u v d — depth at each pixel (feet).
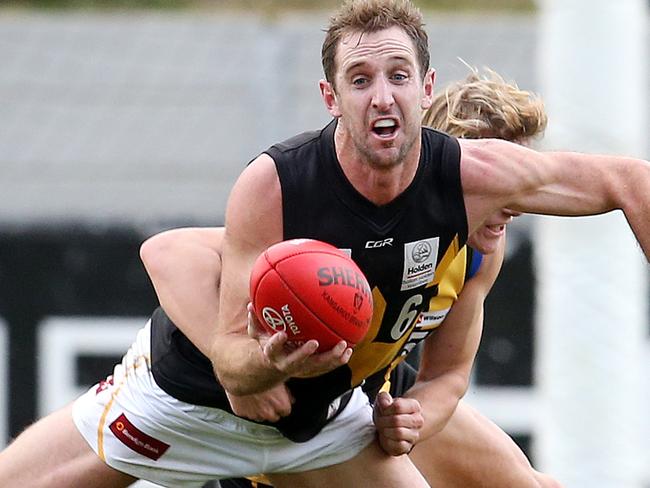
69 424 63.05
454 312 62.59
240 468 61.72
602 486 100.58
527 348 131.23
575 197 54.34
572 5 98.53
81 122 148.77
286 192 52.42
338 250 49.42
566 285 100.63
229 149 144.56
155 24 160.04
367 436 60.85
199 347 56.65
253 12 231.30
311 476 61.67
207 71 153.07
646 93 136.67
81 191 137.49
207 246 59.67
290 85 147.23
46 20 165.89
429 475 68.49
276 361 47.80
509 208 54.85
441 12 229.66
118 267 133.80
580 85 98.58
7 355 132.16
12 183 138.21
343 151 52.21
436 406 61.77
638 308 101.76
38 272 133.08
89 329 132.98
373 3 51.24
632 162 54.29
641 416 126.93
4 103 150.92
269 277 47.70
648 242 54.03
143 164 142.61
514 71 146.72
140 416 61.05
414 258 53.98
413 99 51.24
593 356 100.37
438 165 53.31
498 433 69.67
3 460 62.49
